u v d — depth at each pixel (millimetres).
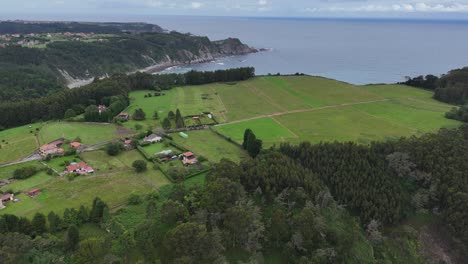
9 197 86875
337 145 102875
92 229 74688
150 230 69812
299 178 86312
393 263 74188
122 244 67000
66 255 65812
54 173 100875
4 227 69812
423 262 75500
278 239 71625
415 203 84938
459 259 76500
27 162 109312
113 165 106562
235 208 69000
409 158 95250
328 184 91125
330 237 72312
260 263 67000
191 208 76625
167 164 106625
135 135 128250
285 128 140125
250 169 87875
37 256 62625
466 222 77312
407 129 137625
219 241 64625
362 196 83812
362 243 74375
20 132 137250
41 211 82312
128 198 86312
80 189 92250
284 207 79625
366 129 138250
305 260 66500
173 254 63125
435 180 87438
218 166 88312
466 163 90000
